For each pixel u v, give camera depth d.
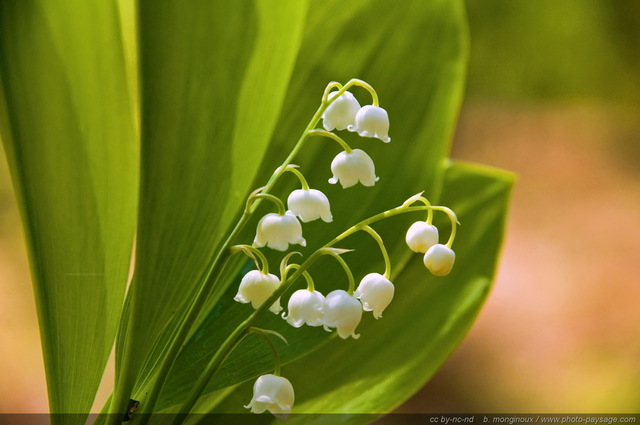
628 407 1.06
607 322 1.22
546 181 1.71
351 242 0.48
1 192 1.34
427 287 0.50
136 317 0.44
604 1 1.93
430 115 0.49
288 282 0.44
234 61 0.45
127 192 0.45
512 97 2.03
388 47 0.50
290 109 0.49
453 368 1.16
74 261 0.45
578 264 1.39
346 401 0.48
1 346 1.09
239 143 0.45
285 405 0.44
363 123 0.44
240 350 0.46
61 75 0.44
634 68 1.97
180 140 0.45
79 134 0.45
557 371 1.14
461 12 0.50
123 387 0.44
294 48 0.46
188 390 0.46
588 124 1.91
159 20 0.45
